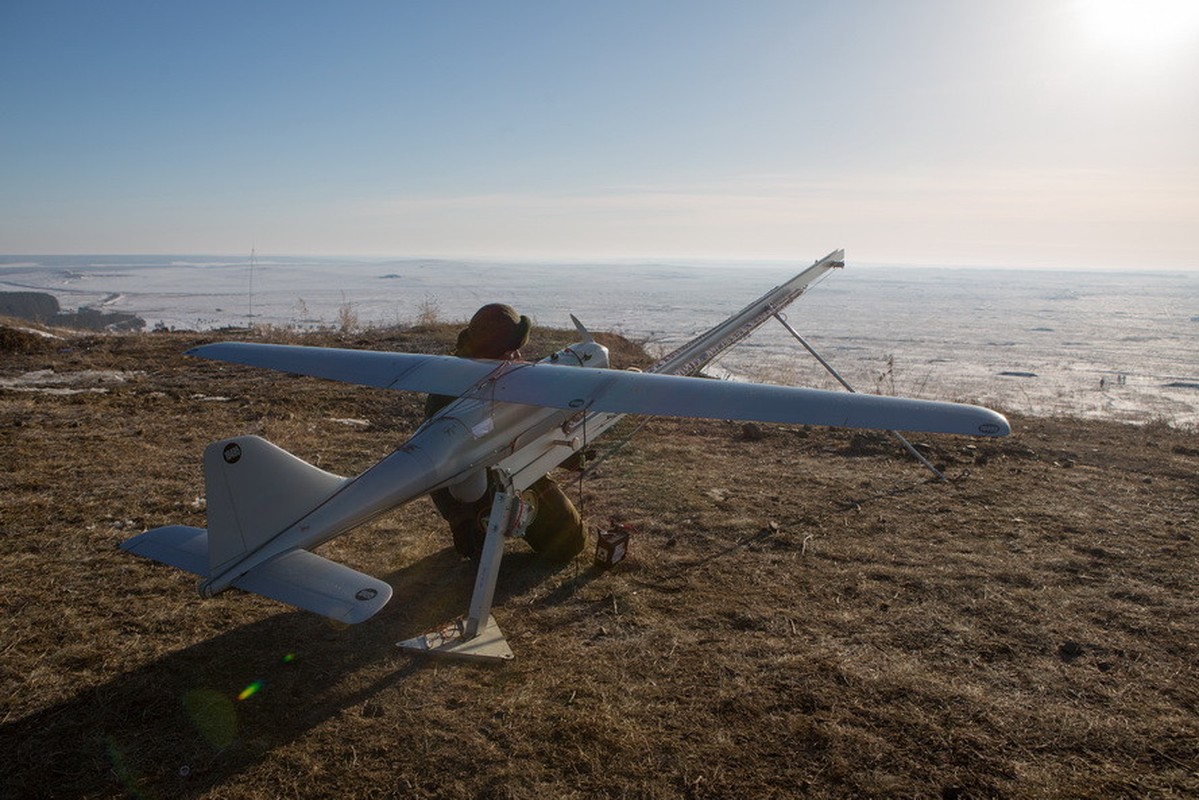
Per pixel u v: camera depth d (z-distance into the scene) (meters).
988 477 7.45
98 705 3.34
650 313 122.19
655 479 7.18
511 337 4.90
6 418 8.34
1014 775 2.91
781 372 19.80
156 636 3.99
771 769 2.94
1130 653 3.91
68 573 4.67
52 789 2.80
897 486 7.10
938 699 3.43
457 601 4.55
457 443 4.25
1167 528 5.95
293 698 3.45
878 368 41.41
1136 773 2.92
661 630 4.15
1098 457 8.50
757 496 6.70
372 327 17.16
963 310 186.00
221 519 3.38
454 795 2.79
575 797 2.78
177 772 2.91
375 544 5.43
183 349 13.89
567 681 3.60
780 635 4.10
